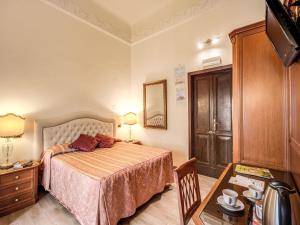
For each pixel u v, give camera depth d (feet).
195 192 4.76
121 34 14.32
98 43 12.71
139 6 12.77
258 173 4.91
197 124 11.51
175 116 12.30
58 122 10.14
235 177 4.64
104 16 12.98
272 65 5.43
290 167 5.05
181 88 11.93
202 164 11.27
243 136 5.99
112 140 11.56
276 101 5.39
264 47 5.56
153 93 13.56
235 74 6.16
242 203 3.33
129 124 13.71
